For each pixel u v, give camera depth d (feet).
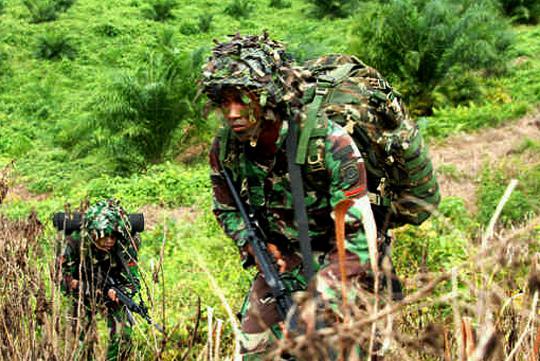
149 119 46.80
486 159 37.22
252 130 7.30
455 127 45.32
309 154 7.37
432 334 4.28
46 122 60.85
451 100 52.54
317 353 4.42
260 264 7.86
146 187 35.37
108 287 12.36
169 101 46.37
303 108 7.40
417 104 52.03
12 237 9.21
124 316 12.16
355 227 7.29
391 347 4.25
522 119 46.73
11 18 81.30
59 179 46.39
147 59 50.39
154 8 82.64
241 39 7.41
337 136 7.41
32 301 8.93
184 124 47.32
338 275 7.09
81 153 50.11
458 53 51.31
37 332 8.44
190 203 33.60
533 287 4.09
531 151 37.17
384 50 52.29
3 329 7.68
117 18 80.59
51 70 70.64
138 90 45.96
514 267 4.20
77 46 75.46
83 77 69.72
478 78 55.26
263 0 90.22
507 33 59.06
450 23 52.16
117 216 12.31
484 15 59.47
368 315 4.56
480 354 3.60
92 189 36.01
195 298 14.10
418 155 8.19
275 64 7.23
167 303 13.32
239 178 8.09
